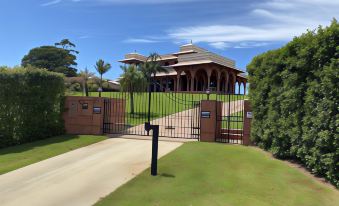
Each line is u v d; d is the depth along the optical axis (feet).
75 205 17.38
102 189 19.97
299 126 23.73
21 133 36.86
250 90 35.58
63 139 39.17
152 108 78.64
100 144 36.24
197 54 146.82
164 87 184.34
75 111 44.14
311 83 21.93
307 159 22.38
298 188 19.34
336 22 20.63
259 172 22.95
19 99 36.91
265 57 31.30
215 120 38.19
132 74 69.97
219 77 149.38
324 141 19.90
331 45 20.35
